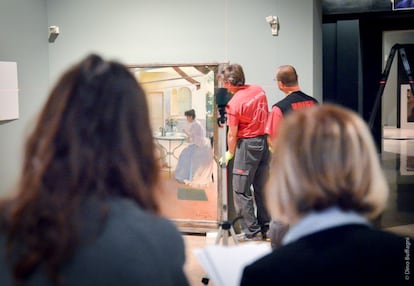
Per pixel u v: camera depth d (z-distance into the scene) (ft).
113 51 15.70
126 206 2.77
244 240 14.40
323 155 3.05
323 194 3.00
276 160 3.25
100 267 2.57
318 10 15.55
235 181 14.20
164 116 15.33
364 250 2.93
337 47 18.85
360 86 19.21
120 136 2.85
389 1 17.34
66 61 15.97
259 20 14.80
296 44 14.66
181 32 15.28
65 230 2.59
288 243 3.07
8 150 14.28
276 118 11.85
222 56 15.10
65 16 15.88
